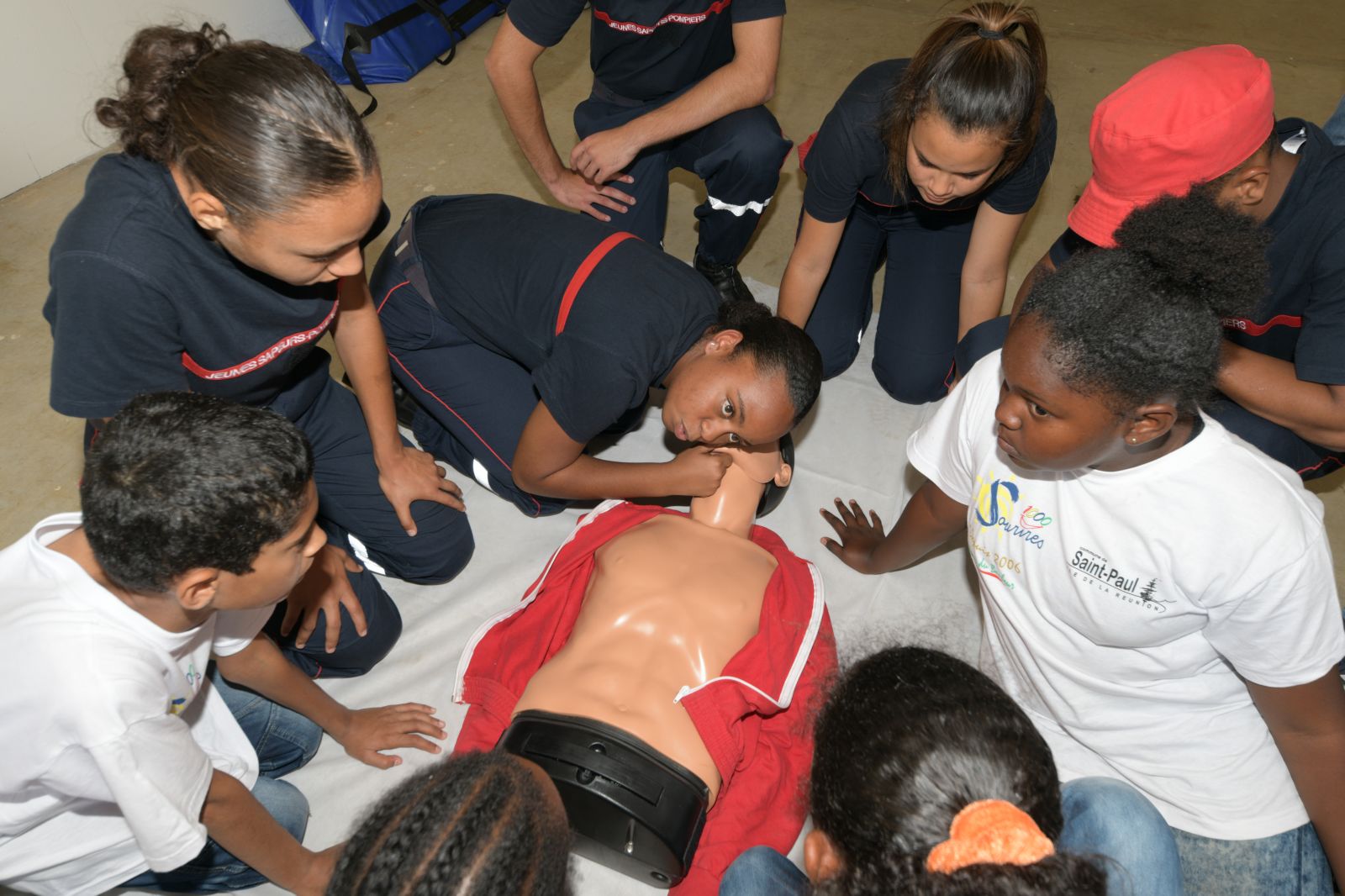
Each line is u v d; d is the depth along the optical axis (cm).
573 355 154
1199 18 365
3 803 110
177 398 102
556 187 229
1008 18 144
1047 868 70
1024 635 132
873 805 77
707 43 210
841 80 329
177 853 108
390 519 176
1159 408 96
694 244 266
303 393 163
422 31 329
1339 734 115
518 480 175
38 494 205
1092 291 94
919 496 157
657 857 135
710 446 156
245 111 104
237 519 96
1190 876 127
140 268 120
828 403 217
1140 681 125
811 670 157
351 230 114
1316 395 143
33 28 275
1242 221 98
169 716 108
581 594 164
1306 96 321
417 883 73
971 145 146
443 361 189
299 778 156
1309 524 106
